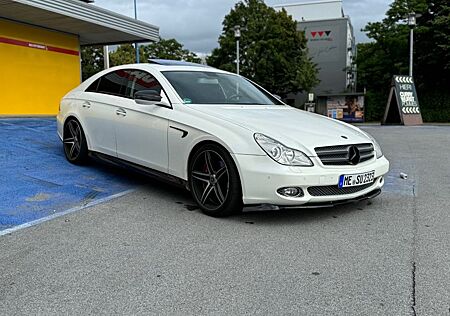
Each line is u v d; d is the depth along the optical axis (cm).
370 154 420
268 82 3303
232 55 3438
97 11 1208
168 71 498
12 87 1184
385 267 289
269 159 363
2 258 297
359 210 426
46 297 246
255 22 3369
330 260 301
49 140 739
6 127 838
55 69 1317
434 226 377
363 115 2958
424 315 229
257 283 265
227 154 381
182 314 229
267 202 366
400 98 1944
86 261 295
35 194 451
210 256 306
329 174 369
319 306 238
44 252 309
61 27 1266
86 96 568
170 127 436
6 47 1158
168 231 357
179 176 432
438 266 291
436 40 2761
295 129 399
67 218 384
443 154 838
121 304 239
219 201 393
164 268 285
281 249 321
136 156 482
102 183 512
